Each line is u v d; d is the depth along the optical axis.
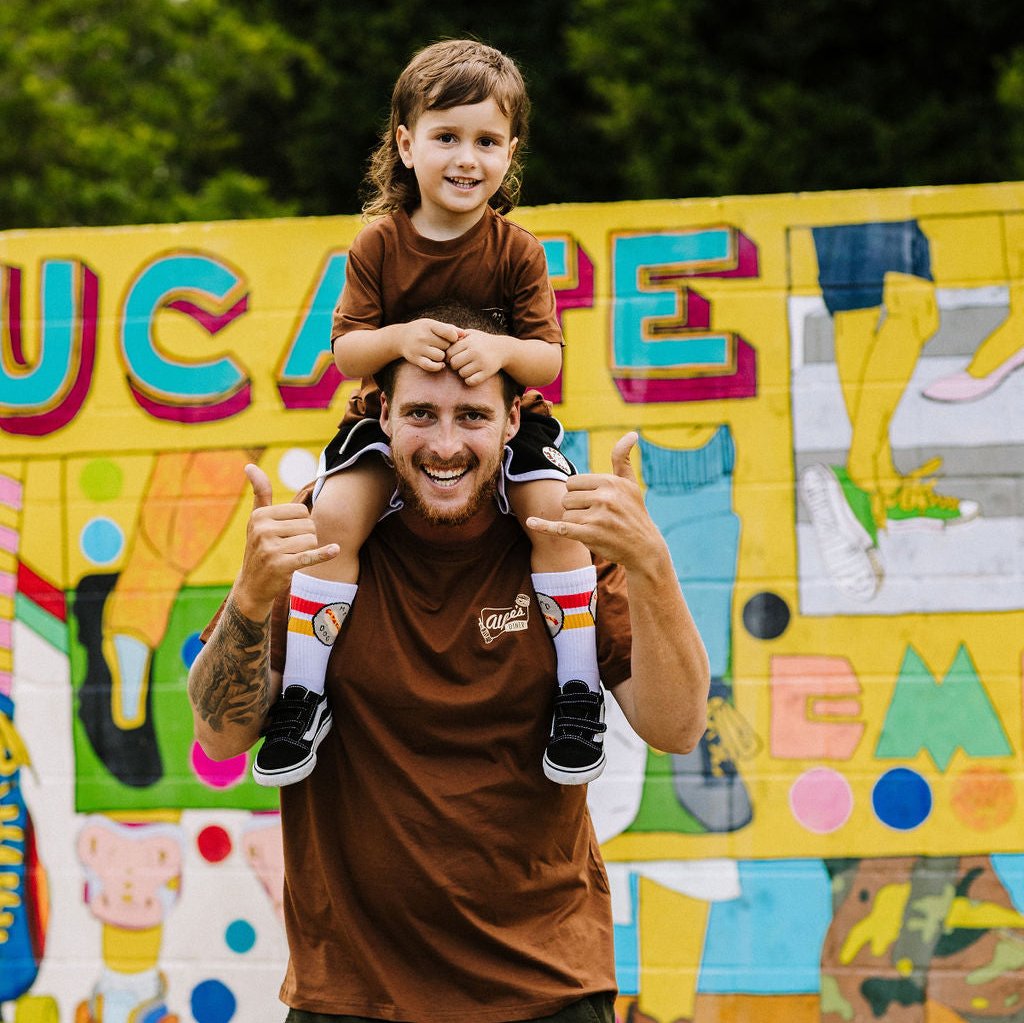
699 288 5.99
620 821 5.89
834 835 5.83
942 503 5.90
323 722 3.70
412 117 3.74
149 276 6.20
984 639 5.86
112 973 6.02
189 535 6.14
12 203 14.19
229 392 6.14
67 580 6.16
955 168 14.27
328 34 16.66
